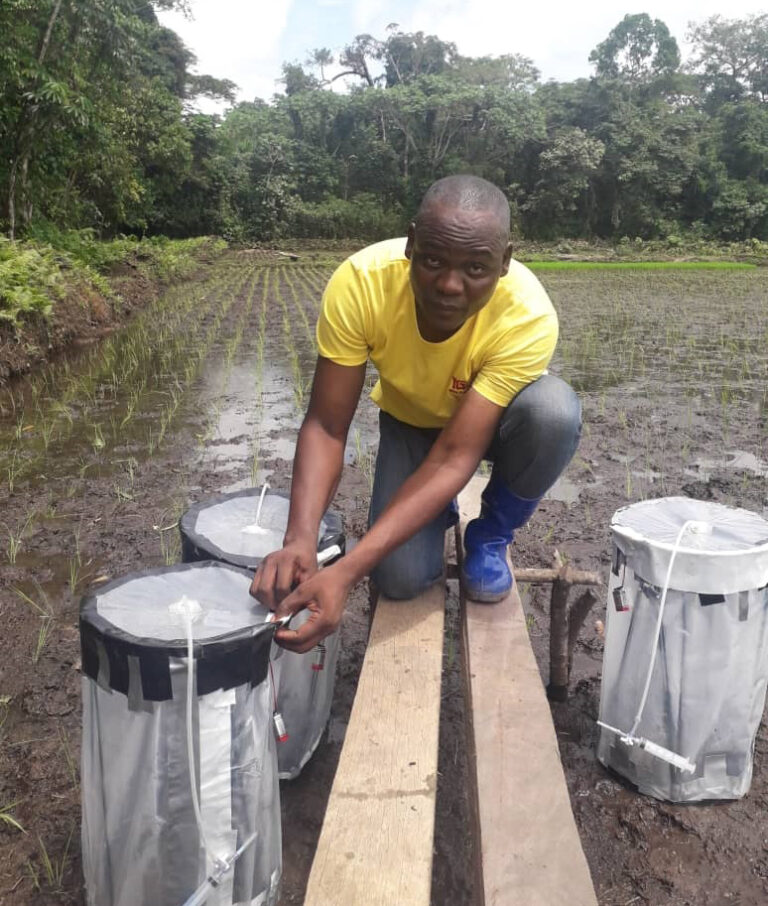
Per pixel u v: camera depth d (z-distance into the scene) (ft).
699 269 97.60
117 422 18.13
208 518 6.01
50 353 26.73
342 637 8.72
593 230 148.36
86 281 34.73
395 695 5.29
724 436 17.12
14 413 18.94
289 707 5.88
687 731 5.78
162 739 4.10
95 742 4.30
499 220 5.08
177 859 4.28
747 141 145.38
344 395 6.18
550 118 149.69
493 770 4.73
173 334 32.99
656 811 6.00
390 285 5.88
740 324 38.42
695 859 5.58
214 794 4.21
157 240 75.00
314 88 174.91
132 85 75.05
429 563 6.52
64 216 54.65
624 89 147.54
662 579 5.54
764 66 164.76
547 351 5.98
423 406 6.59
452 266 5.06
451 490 5.75
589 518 12.21
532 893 3.90
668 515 6.06
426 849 4.05
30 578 10.06
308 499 5.75
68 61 45.34
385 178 143.95
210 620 4.34
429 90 144.25
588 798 6.15
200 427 17.67
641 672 5.85
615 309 45.98
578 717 7.25
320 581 4.89
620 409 19.76
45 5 41.14
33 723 7.16
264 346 29.71
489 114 136.98
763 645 5.75
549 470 6.31
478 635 6.21
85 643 4.20
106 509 12.43
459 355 5.97
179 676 3.99
